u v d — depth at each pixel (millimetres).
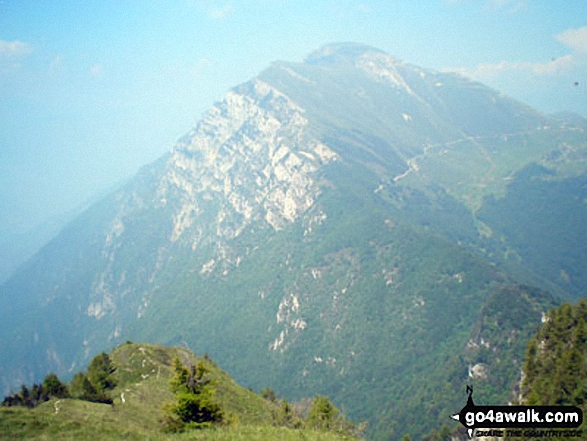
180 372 77375
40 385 114812
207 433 63156
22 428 55906
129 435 58750
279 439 62719
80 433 56719
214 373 138875
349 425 112688
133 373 135750
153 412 92562
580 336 113812
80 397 97312
